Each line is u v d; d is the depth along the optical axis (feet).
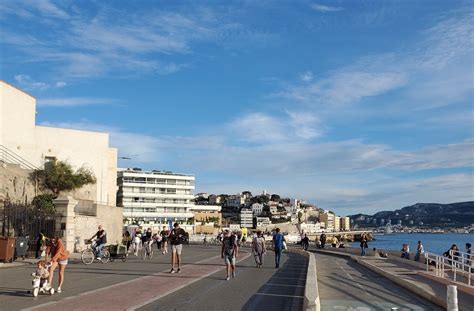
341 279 74.13
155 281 60.44
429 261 87.35
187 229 478.18
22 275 65.26
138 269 77.66
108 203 162.20
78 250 116.37
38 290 46.50
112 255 95.40
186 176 495.00
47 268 47.75
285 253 163.12
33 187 131.23
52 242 49.26
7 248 81.51
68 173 139.54
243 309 40.93
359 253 145.38
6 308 39.14
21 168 128.26
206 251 149.79
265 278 68.28
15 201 115.24
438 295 49.93
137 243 118.32
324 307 45.96
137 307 40.42
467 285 57.21
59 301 43.19
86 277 64.54
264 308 41.78
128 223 406.00
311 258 93.97
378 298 52.85
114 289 52.06
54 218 102.68
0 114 130.62
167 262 94.53
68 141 151.12
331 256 148.05
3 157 130.93
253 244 90.99
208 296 48.34
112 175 165.07
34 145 143.23
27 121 140.67
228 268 65.05
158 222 458.09
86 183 146.20
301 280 66.54
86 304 41.57
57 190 138.00
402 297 54.39
